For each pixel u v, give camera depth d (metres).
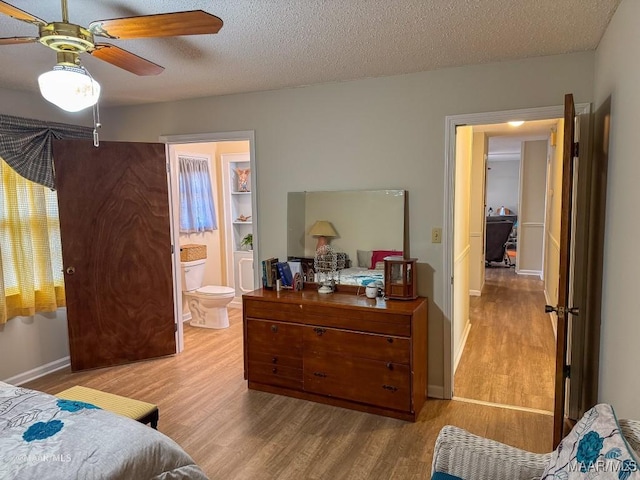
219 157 5.42
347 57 2.69
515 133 6.18
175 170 4.69
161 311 3.94
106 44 1.80
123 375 3.60
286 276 3.43
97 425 1.57
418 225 3.13
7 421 1.59
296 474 2.28
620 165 1.91
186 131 3.87
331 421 2.81
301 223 3.51
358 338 2.87
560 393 2.21
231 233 5.50
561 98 2.69
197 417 2.88
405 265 2.95
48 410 1.67
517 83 2.78
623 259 1.83
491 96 2.85
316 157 3.42
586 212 2.65
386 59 2.73
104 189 3.66
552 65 2.69
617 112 1.98
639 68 1.60
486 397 3.16
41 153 3.53
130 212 3.76
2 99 3.38
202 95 3.68
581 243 2.68
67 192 3.55
